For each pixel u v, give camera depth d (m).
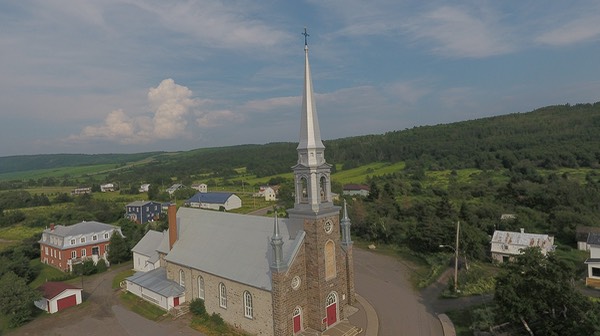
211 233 50.56
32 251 84.81
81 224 81.38
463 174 144.62
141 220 125.75
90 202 144.38
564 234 77.75
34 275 71.50
